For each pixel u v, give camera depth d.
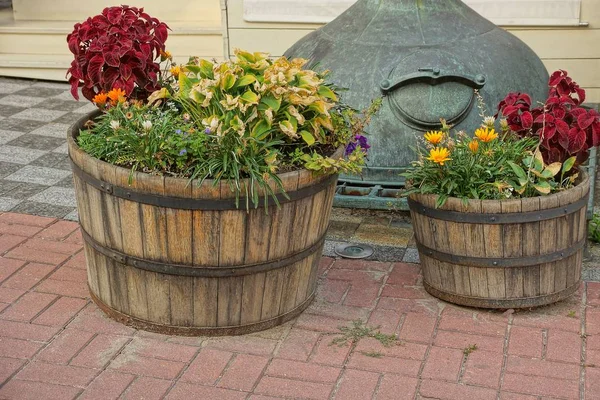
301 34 7.04
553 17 6.66
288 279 3.77
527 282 3.85
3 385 3.38
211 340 3.73
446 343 3.70
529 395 3.35
